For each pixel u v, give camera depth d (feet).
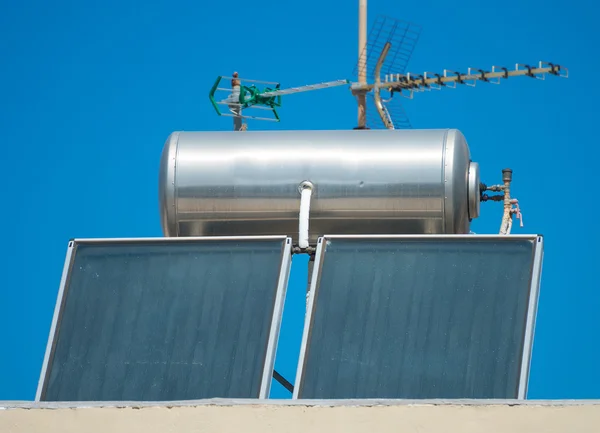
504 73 138.72
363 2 137.08
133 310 72.43
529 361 67.36
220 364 69.56
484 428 61.62
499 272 70.59
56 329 72.28
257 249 73.82
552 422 61.31
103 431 63.77
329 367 68.74
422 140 84.23
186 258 74.08
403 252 72.38
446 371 67.72
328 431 62.49
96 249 75.15
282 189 84.17
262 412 63.05
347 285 71.51
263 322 70.69
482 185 88.12
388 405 62.39
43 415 64.18
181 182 85.30
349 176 83.61
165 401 64.28
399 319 69.82
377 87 135.95
